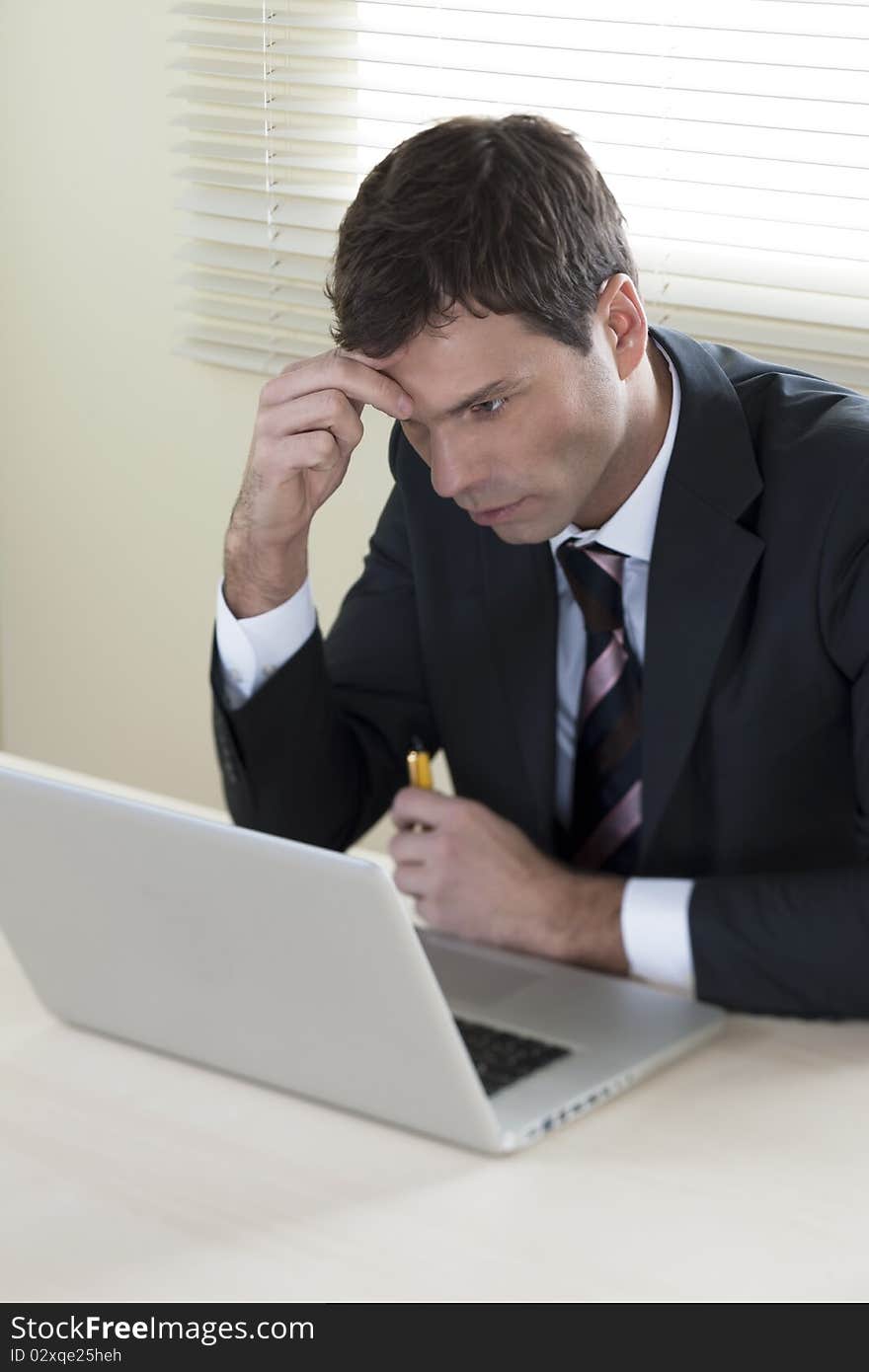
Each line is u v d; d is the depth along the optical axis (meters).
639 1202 1.03
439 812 1.41
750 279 2.05
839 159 1.97
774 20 1.97
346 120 2.32
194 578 2.61
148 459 2.60
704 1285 0.94
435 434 1.22
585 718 1.50
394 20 2.22
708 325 2.09
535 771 1.51
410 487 1.56
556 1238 0.99
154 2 2.41
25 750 2.90
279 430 1.40
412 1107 1.09
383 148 2.24
